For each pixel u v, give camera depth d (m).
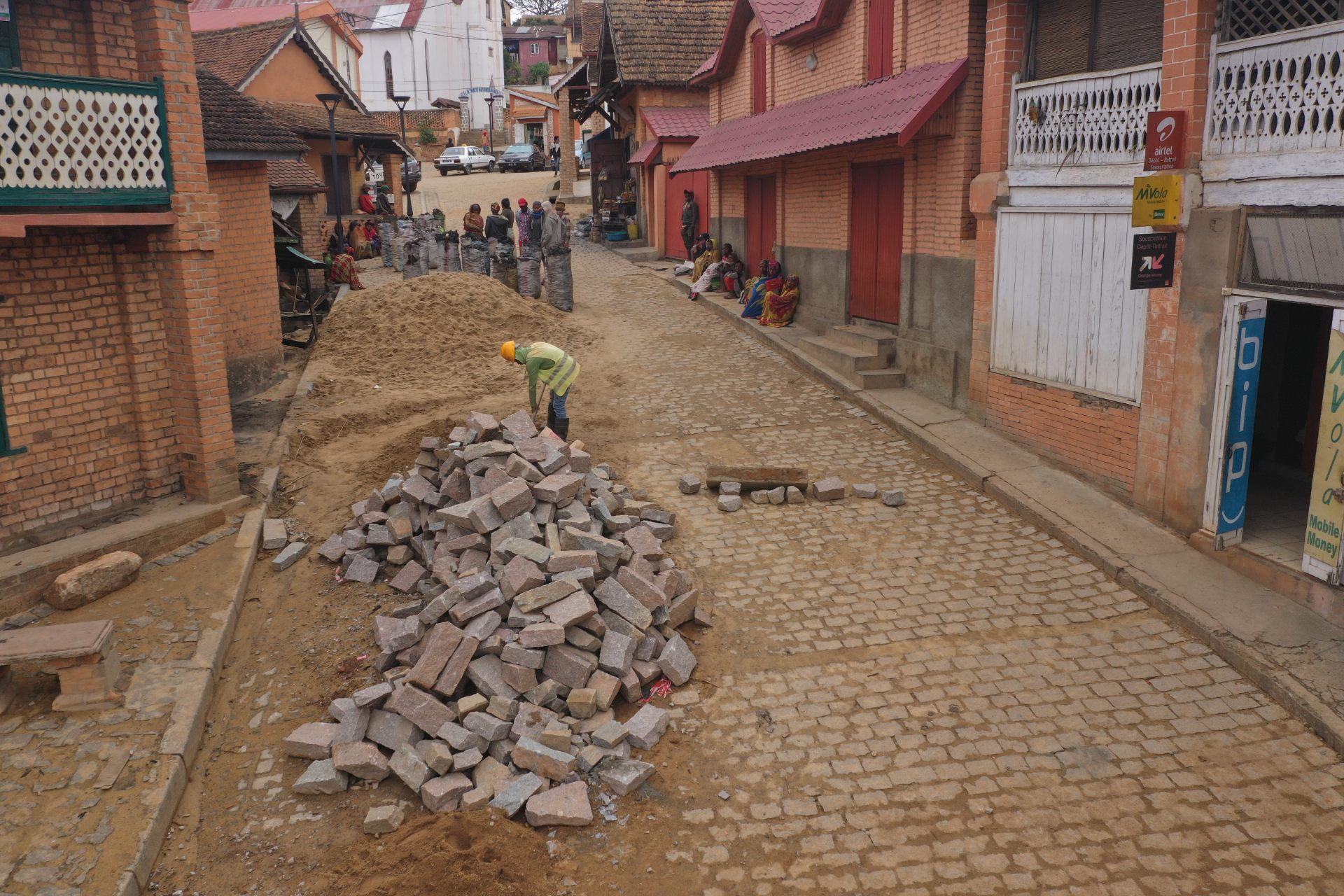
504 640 6.75
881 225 14.21
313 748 6.14
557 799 5.64
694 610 7.73
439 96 56.28
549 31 70.75
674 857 5.29
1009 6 10.47
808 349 15.16
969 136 11.75
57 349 8.42
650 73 24.86
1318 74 7.15
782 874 5.14
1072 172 9.77
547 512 7.98
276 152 13.49
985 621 7.69
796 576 8.51
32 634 6.44
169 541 8.84
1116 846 5.28
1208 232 8.08
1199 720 6.38
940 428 11.80
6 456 8.08
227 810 5.77
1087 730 6.29
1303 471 10.15
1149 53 9.24
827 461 11.25
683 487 10.30
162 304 9.20
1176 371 8.57
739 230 19.95
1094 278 9.62
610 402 13.44
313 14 37.56
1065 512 9.34
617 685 6.64
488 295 17.34
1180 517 8.70
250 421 12.60
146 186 8.46
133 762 5.91
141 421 9.14
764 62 18.48
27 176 7.46
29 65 8.06
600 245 28.19
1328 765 5.91
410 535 8.86
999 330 11.22
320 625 7.87
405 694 6.32
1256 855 5.18
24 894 4.85
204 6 44.00
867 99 13.30
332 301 19.34
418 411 12.98
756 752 6.18
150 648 7.18
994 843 5.32
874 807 5.64
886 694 6.76
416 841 5.30
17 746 6.06
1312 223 7.18
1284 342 10.20
